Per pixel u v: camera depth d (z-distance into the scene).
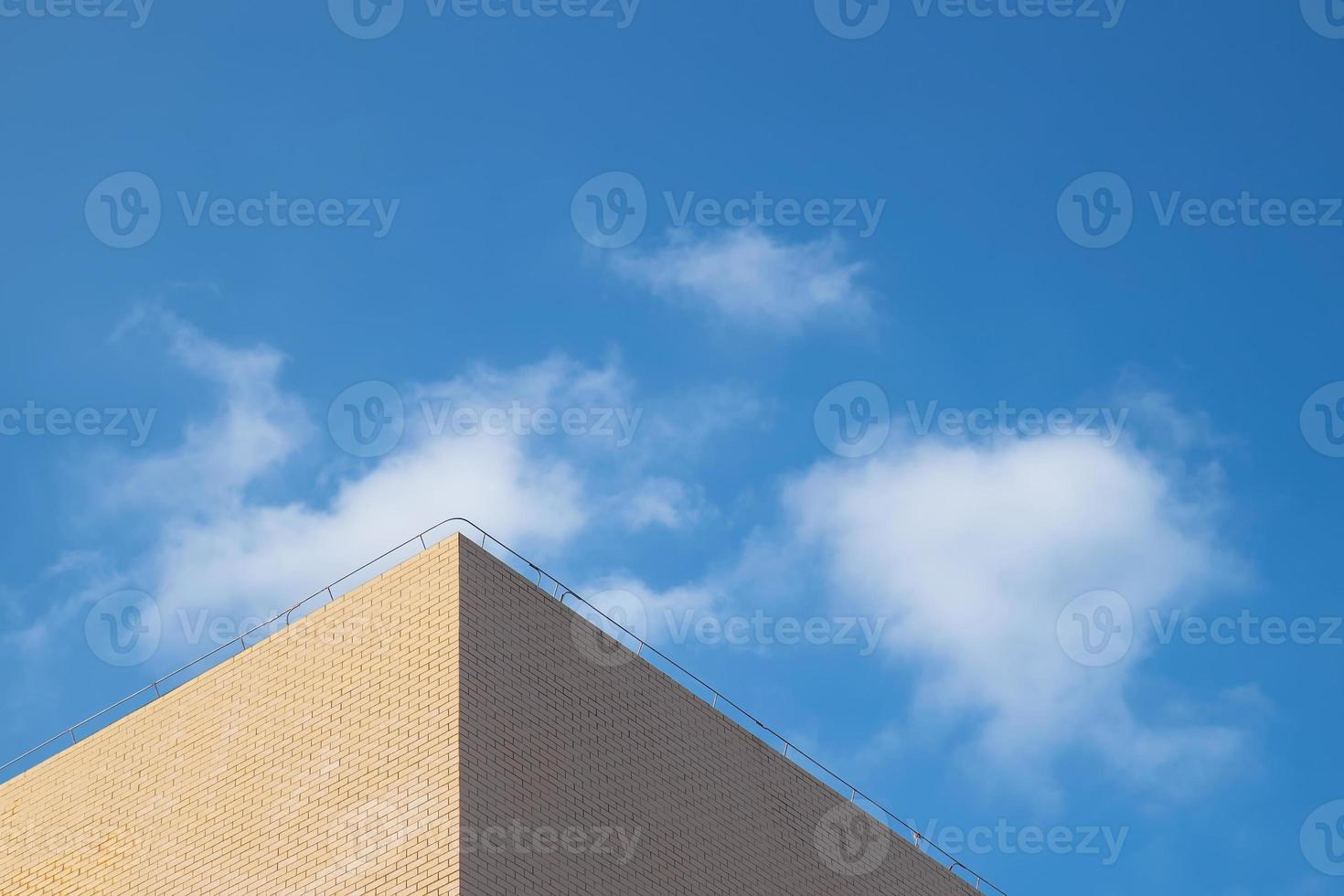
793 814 30.89
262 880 26.44
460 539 27.58
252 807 27.30
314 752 27.14
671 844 28.22
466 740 25.80
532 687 27.28
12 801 30.44
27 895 29.16
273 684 28.36
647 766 28.53
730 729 30.55
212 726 28.70
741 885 29.08
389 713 26.64
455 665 26.34
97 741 30.09
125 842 28.53
